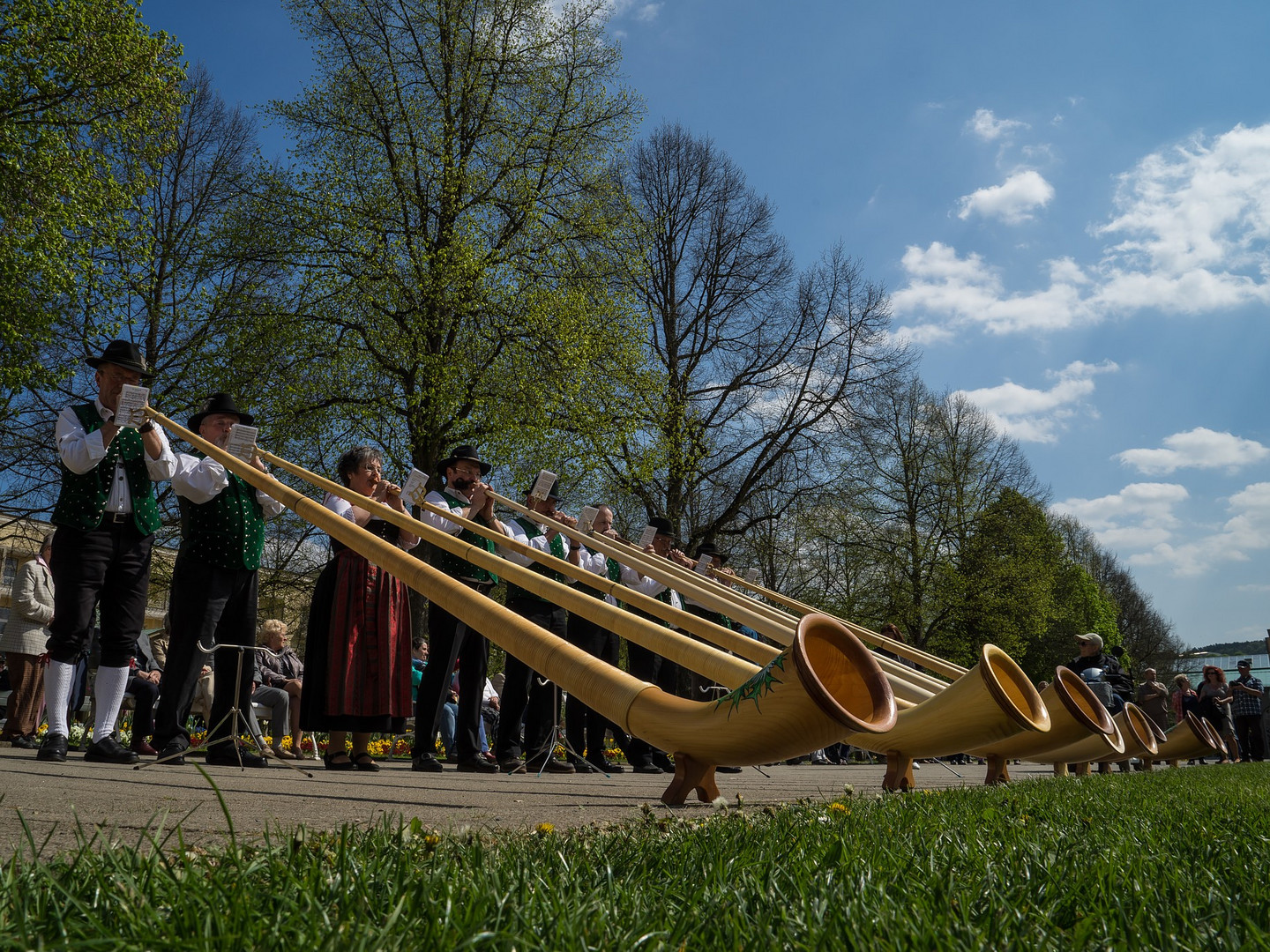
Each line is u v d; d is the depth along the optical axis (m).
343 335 19.27
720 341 27.58
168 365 19.89
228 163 22.09
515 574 3.53
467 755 6.52
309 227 19.25
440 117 20.14
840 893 1.42
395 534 5.90
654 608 3.92
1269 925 1.38
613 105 21.34
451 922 1.14
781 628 4.41
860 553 32.44
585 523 7.97
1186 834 2.58
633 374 21.39
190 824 2.28
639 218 23.25
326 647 5.66
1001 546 34.56
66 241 16.20
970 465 34.62
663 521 10.04
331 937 1.06
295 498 3.77
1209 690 20.83
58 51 15.55
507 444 18.77
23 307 16.17
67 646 4.96
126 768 4.60
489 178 20.44
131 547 5.19
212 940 1.03
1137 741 8.61
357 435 19.27
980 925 1.29
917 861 1.81
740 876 1.56
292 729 8.95
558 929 1.14
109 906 1.17
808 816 2.62
